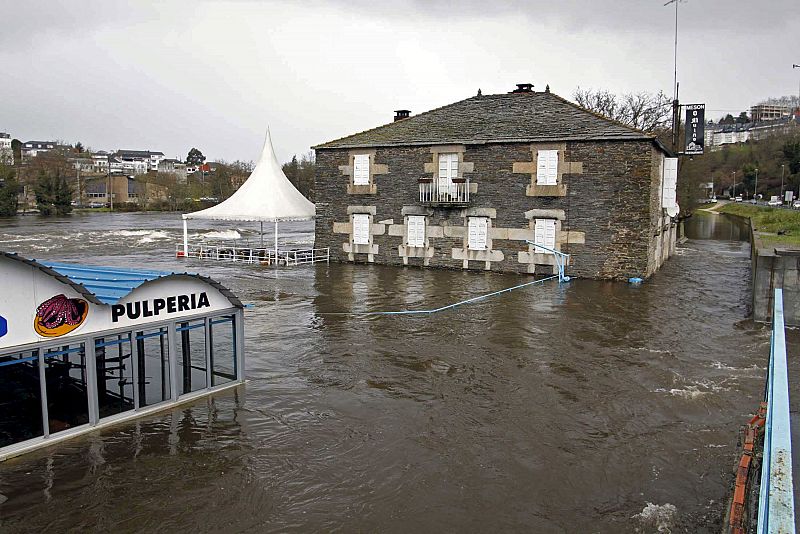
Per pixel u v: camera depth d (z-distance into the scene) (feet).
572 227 76.43
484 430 31.42
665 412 33.73
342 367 41.63
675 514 23.67
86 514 23.08
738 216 222.07
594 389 37.35
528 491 25.43
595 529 22.75
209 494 24.73
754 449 21.56
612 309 59.52
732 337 49.32
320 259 94.63
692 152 98.27
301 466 27.30
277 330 51.72
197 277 34.40
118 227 181.68
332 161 92.17
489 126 83.05
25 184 288.92
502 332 50.90
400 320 55.26
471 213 82.17
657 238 83.46
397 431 31.19
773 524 10.59
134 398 32.19
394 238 88.38
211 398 35.40
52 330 28.40
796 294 52.85
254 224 220.02
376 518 23.29
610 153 73.51
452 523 23.04
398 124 91.45
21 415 31.32
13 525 22.27
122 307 31.14
